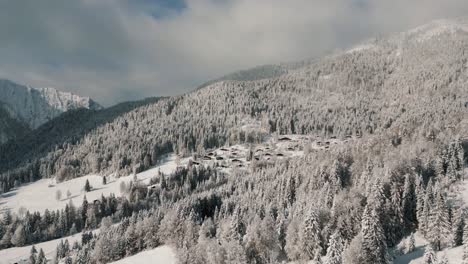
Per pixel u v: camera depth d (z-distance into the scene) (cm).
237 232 11156
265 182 17412
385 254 9281
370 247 9075
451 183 13075
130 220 15575
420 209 11294
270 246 10644
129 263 12719
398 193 11594
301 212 11781
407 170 13238
